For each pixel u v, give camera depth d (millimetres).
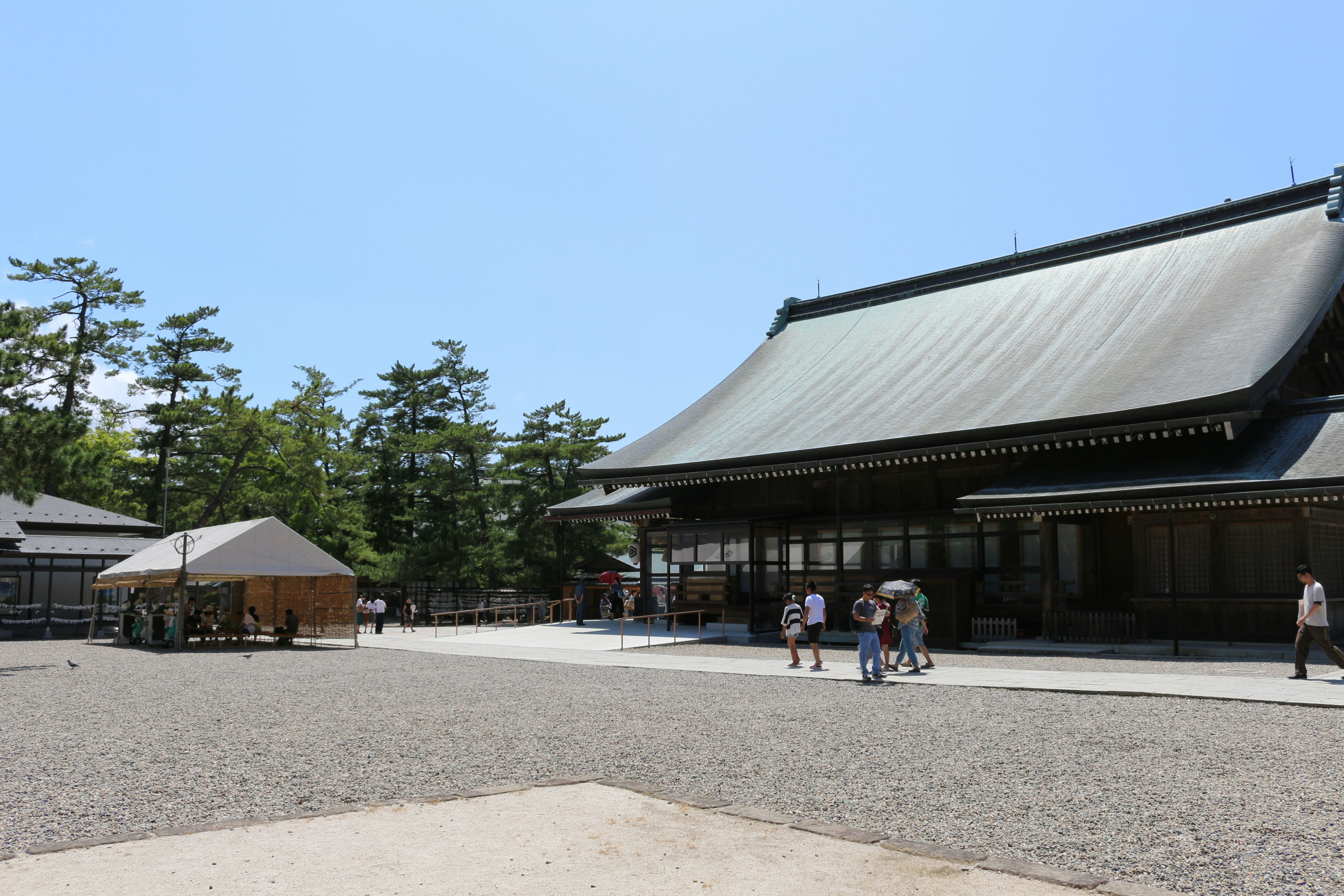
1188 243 34062
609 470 36719
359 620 43219
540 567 51906
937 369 34281
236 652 27422
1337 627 22312
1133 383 26094
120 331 61281
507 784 8562
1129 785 8391
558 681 18031
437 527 56219
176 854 6273
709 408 40312
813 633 20156
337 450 62938
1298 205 32125
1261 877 5809
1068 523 26953
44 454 25172
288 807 7750
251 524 29969
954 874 5855
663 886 5609
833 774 8984
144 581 32219
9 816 7492
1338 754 9727
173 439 60938
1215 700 14070
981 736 11195
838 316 44375
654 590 37906
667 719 12773
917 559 30156
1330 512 22734
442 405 69250
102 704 15086
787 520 33438
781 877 5773
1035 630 26938
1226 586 22656
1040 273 38000
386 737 11312
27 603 38500
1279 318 25953
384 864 6027
